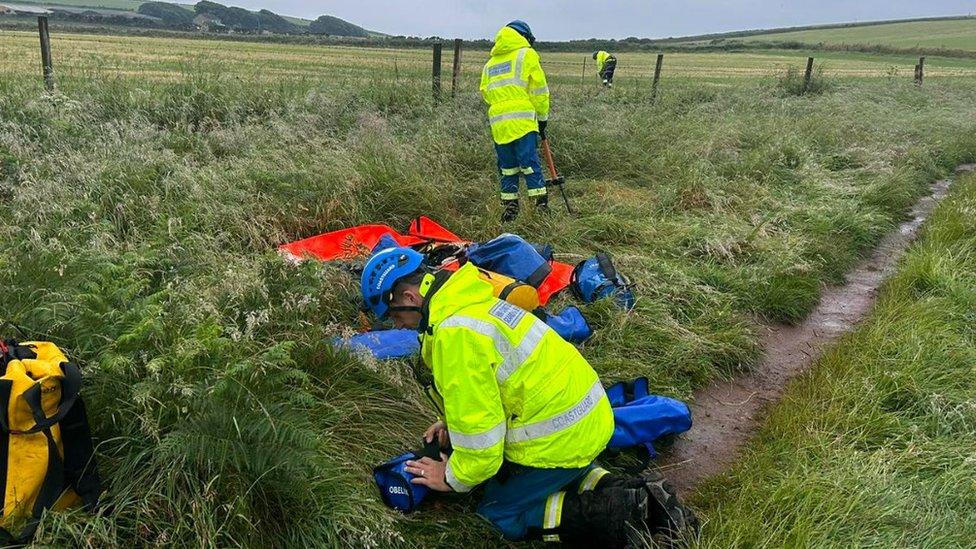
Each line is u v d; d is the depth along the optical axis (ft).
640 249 20.34
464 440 8.21
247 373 9.21
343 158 20.95
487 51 95.66
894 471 10.71
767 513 9.82
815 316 18.30
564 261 19.27
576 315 14.49
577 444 8.73
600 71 57.72
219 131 23.13
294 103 27.58
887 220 25.70
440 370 8.20
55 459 8.14
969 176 34.58
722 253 19.90
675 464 11.85
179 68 34.32
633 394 12.00
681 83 60.13
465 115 29.81
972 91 69.31
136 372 9.45
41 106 21.84
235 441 8.68
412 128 28.86
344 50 78.84
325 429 10.36
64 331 10.49
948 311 16.34
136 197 16.70
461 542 9.48
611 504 8.70
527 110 21.77
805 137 35.68
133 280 11.69
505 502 9.36
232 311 11.78
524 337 8.47
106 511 8.45
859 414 12.27
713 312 16.51
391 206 20.33
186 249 14.33
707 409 13.62
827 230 23.03
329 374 11.43
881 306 17.78
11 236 13.56
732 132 34.12
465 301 8.35
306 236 18.43
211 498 8.27
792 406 12.95
